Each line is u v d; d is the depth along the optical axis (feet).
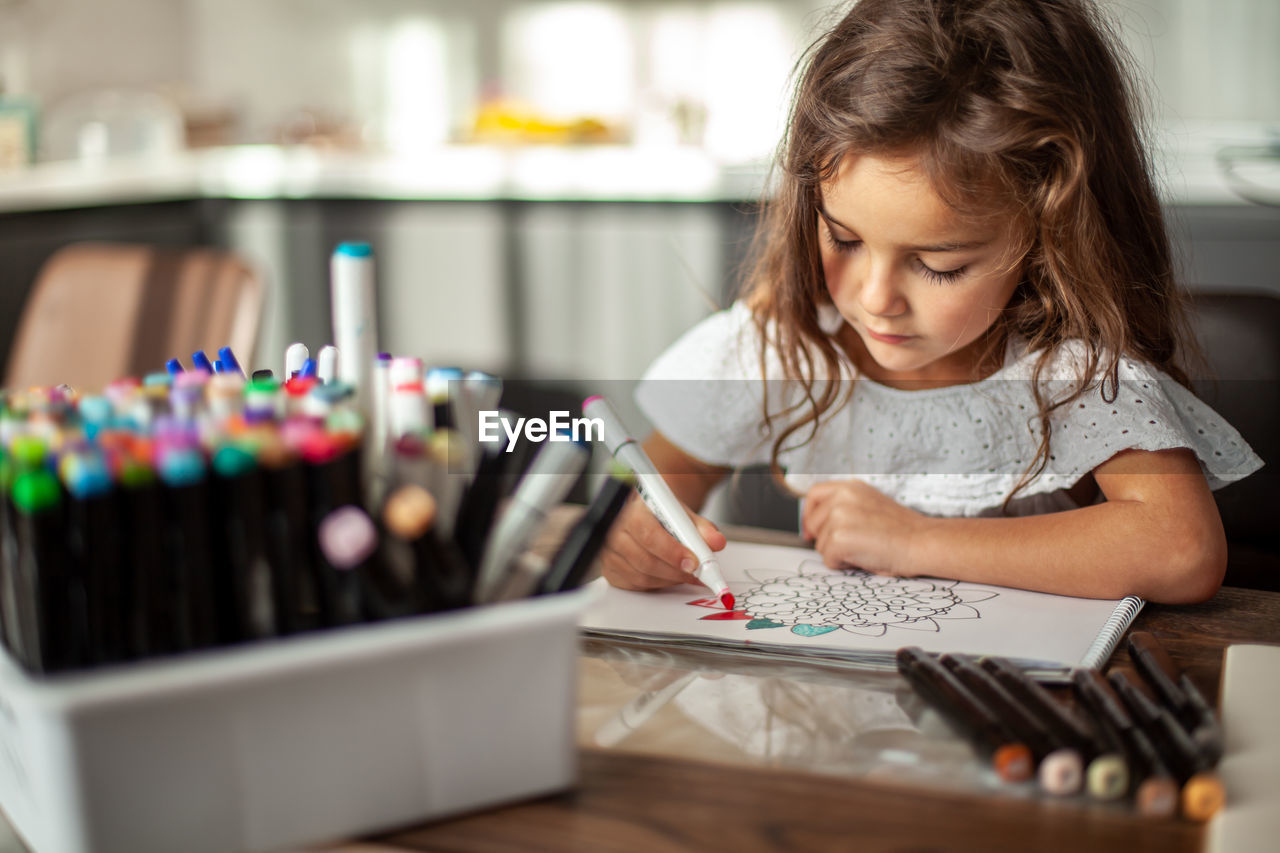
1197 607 2.04
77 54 10.00
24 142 8.53
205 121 10.16
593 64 10.62
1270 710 1.50
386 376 1.48
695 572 2.03
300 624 1.24
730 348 3.24
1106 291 2.47
